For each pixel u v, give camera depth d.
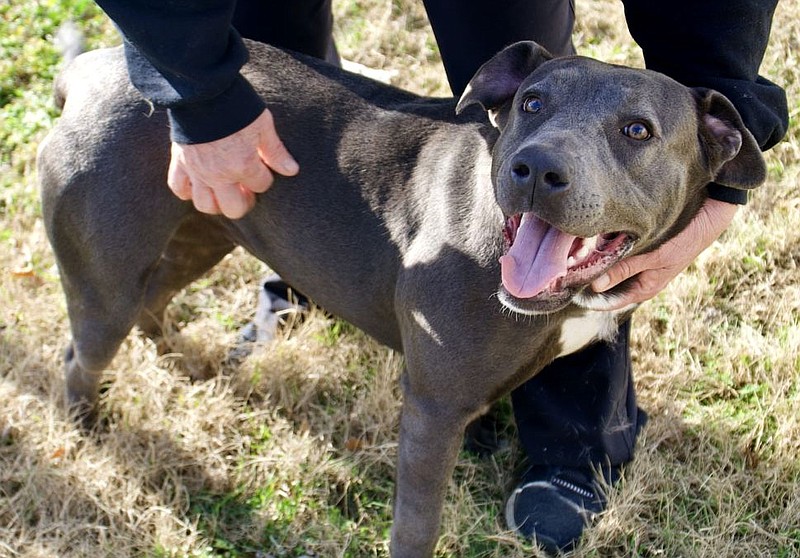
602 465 1.25
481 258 1.01
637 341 1.38
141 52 0.97
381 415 1.30
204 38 0.94
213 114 1.00
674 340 1.38
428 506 1.09
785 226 1.48
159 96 0.99
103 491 1.21
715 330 1.40
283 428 1.30
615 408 1.22
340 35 1.82
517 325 1.01
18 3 1.79
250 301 1.45
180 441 1.27
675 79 1.06
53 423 1.26
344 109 1.11
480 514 1.23
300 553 1.19
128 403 1.30
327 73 1.14
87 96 1.11
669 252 1.03
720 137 0.98
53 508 1.20
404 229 1.07
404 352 1.08
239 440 1.28
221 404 1.30
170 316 1.42
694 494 1.25
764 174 0.98
